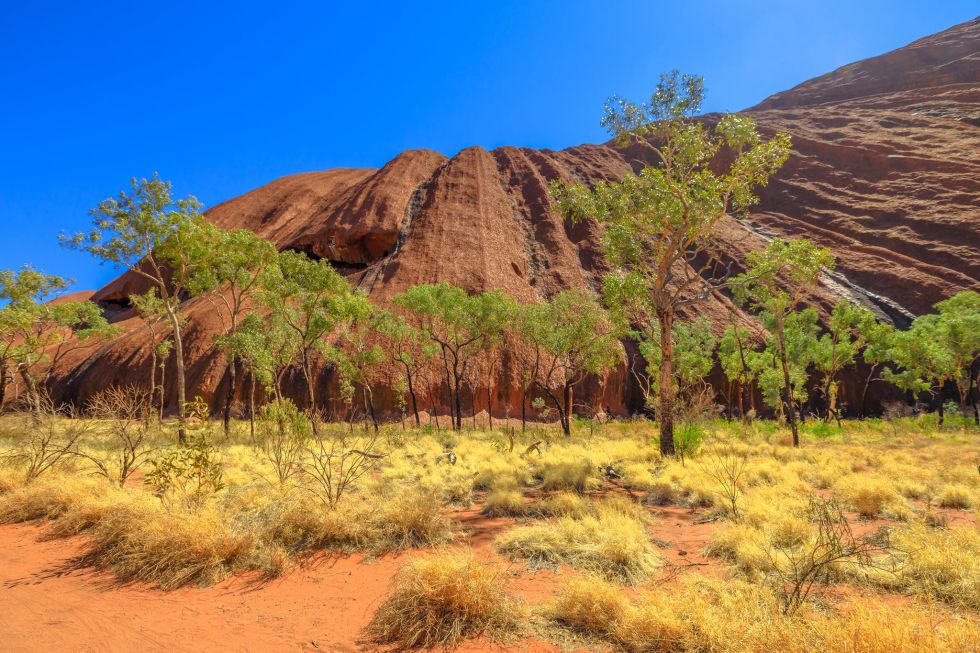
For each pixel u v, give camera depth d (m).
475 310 30.45
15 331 27.08
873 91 132.62
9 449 10.55
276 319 26.36
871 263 68.50
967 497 7.93
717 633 3.21
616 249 16.33
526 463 12.70
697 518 7.40
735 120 15.29
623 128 16.33
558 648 3.44
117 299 79.62
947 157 83.56
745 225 83.25
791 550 5.29
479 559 5.23
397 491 8.55
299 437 13.70
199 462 7.87
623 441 19.78
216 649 3.43
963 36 130.75
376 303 51.41
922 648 2.77
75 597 4.36
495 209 74.06
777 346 38.22
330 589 4.56
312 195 98.25
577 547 5.38
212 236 22.16
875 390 52.09
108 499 6.66
